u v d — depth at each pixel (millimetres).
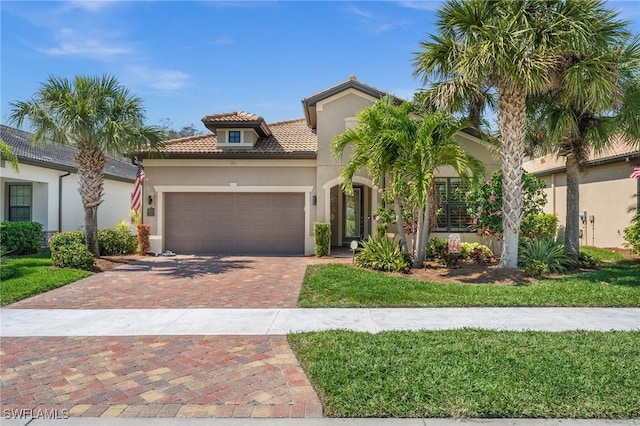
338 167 16625
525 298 8930
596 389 4508
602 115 12562
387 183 16219
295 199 17438
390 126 11719
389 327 7125
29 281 10477
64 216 20656
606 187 18062
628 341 6145
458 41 11273
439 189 16031
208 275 12195
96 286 10680
